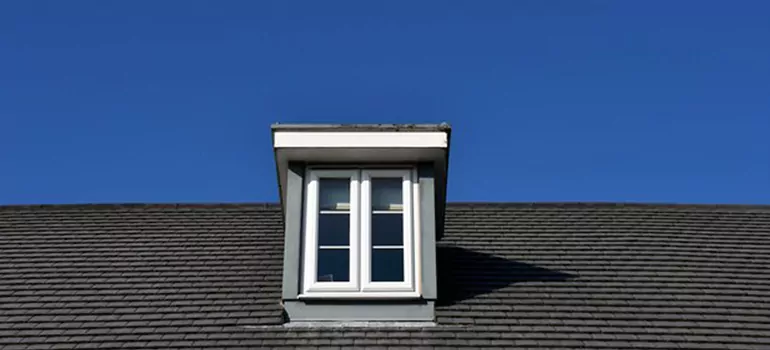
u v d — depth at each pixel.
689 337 11.20
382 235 11.95
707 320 11.68
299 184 12.15
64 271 13.27
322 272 11.73
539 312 11.63
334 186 12.23
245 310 11.76
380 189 12.20
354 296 11.52
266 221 15.30
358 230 11.90
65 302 12.17
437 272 12.80
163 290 12.47
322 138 11.95
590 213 15.86
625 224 15.32
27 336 11.21
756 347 11.07
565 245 14.17
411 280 11.64
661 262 13.56
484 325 11.26
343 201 12.16
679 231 15.06
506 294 12.12
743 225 15.55
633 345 10.92
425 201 12.07
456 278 12.59
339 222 12.04
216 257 13.66
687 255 13.93
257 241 14.33
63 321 11.60
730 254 14.09
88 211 16.06
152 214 15.80
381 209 12.10
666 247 14.24
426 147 11.92
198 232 14.80
